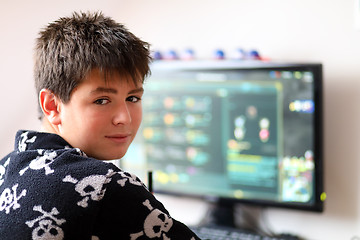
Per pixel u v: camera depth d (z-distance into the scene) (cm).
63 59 74
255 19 140
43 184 69
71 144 76
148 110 148
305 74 125
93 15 84
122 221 69
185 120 143
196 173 143
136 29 159
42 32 83
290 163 130
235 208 144
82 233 67
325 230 135
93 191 67
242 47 142
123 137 76
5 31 149
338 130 131
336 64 130
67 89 73
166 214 72
